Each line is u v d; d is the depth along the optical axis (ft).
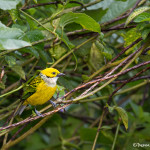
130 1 35.73
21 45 23.06
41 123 26.76
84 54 33.53
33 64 33.76
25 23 33.37
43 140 46.96
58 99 24.67
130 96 46.88
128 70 25.94
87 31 33.01
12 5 24.95
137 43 29.27
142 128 39.99
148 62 25.96
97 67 34.81
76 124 48.70
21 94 31.45
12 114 28.89
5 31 23.66
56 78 29.22
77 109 50.88
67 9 32.76
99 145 44.98
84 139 38.96
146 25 26.18
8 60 26.18
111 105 35.22
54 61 31.42
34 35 26.91
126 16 32.76
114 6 35.63
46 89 28.43
